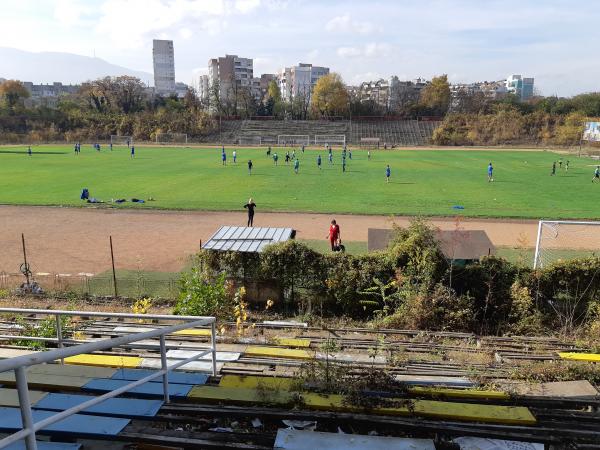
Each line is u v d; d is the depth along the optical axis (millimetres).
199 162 64562
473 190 41781
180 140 111125
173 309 15125
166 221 30156
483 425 5402
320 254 16359
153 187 42625
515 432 5367
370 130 118438
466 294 15289
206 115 121750
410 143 110188
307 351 9906
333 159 70312
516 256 22188
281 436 4637
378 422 5289
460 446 4988
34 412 4863
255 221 30328
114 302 16672
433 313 14211
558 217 30969
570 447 5098
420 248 15602
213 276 16453
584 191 41531
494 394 6891
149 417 5078
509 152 87938
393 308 15492
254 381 6859
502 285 15375
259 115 143625
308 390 6555
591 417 6043
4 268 20984
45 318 12703
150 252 23500
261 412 5340
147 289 18281
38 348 8336
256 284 16859
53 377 6160
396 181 47156
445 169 58188
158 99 151375
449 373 8406
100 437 4469
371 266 15906
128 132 117188
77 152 78562
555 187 43688
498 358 10625
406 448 4555
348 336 13008
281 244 16672
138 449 4484
